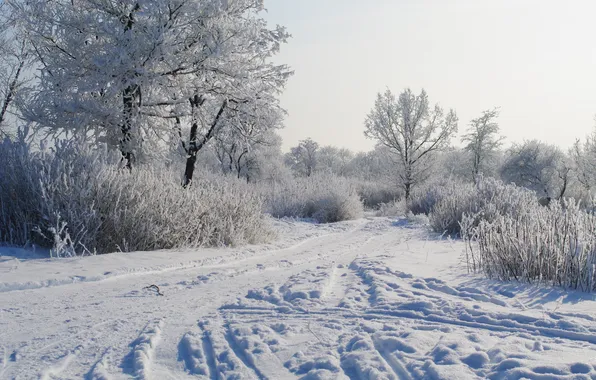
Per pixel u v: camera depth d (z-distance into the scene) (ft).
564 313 13.93
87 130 45.88
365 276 21.11
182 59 47.26
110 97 45.83
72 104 43.65
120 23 46.19
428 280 19.60
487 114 149.07
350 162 252.21
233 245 37.09
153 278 22.56
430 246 33.63
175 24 46.60
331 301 16.38
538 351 10.45
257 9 52.80
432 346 11.03
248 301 16.76
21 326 13.73
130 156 48.01
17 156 31.14
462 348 10.64
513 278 20.24
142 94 47.70
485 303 15.57
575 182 138.72
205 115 54.60
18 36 57.52
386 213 95.30
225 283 21.48
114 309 15.92
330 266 25.11
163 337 12.53
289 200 78.84
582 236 19.92
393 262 24.75
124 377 9.71
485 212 43.09
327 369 9.80
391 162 116.06
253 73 53.16
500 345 10.77
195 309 15.88
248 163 143.13
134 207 31.24
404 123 108.68
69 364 10.60
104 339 12.39
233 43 47.47
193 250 32.35
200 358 10.81
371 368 9.49
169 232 32.89
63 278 20.75
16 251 26.58
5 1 48.16
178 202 34.76
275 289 18.78
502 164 150.00
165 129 50.83
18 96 46.57
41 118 43.60
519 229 22.45
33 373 9.94
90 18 45.09
